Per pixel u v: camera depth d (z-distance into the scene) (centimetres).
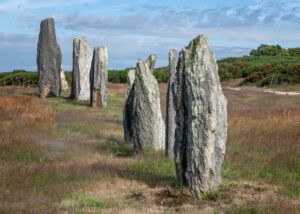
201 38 1366
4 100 3225
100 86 3812
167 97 1866
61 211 1156
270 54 10994
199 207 1214
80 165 1672
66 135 2389
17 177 1448
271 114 2764
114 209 1182
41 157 1845
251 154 1842
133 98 2134
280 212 1141
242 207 1186
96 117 3152
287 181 1464
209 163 1312
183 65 1368
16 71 7325
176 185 1385
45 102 3866
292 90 5875
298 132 2131
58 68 4428
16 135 2167
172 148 1850
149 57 2458
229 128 2338
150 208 1198
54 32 4419
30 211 1139
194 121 1318
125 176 1519
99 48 3831
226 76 7812
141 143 2042
